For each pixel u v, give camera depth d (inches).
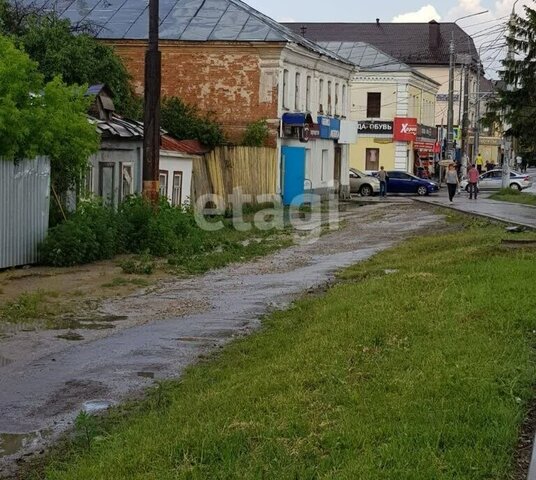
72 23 1453.0
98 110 917.8
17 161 621.9
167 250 742.5
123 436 252.4
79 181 725.3
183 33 1448.1
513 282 441.4
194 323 451.2
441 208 1343.5
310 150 1612.9
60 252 653.9
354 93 2361.0
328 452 215.0
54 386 328.8
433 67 3307.1
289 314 455.2
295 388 275.0
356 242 870.4
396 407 241.1
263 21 1470.2
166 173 1002.7
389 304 414.0
